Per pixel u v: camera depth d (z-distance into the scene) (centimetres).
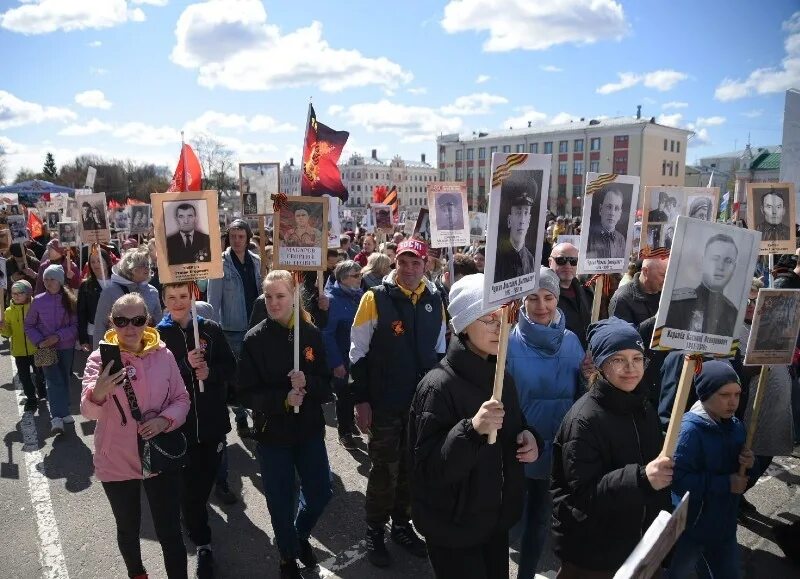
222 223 1961
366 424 394
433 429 243
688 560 313
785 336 334
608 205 421
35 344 600
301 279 430
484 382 249
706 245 221
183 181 506
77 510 456
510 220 226
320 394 365
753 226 568
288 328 373
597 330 265
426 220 975
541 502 330
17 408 710
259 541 414
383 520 386
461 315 248
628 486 230
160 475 317
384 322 391
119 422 308
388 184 12362
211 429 378
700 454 310
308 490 368
